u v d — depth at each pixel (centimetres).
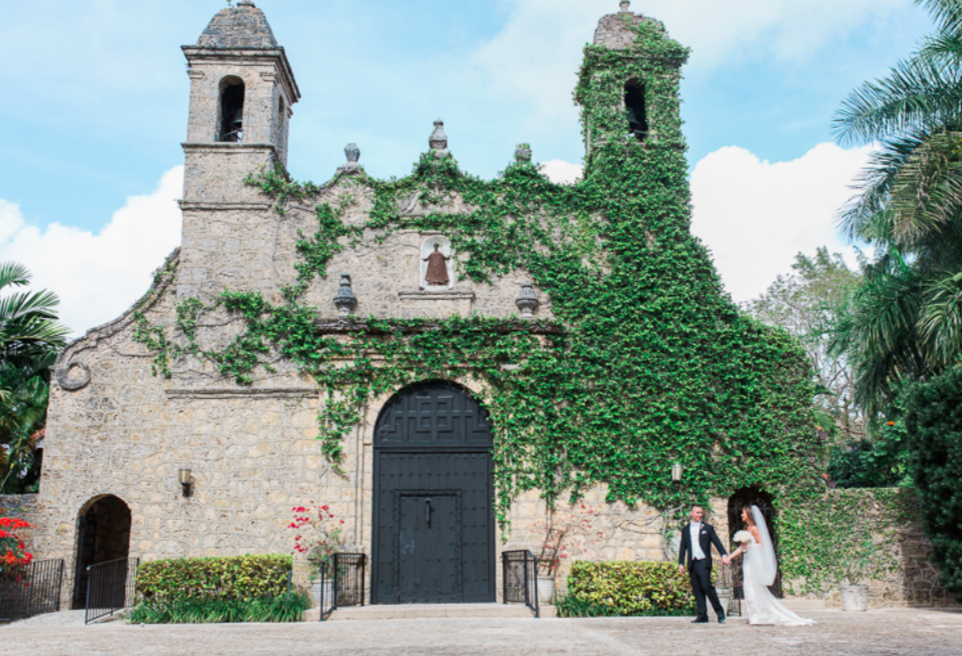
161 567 1488
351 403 1662
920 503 1472
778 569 1666
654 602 1478
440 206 1828
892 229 1600
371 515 1636
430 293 1736
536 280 1789
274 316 1714
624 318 1748
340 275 1766
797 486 1681
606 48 1953
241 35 1884
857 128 1700
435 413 1698
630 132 2003
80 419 1670
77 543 1633
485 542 1641
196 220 1775
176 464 1644
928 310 1502
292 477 1636
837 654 860
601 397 1700
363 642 1041
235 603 1420
